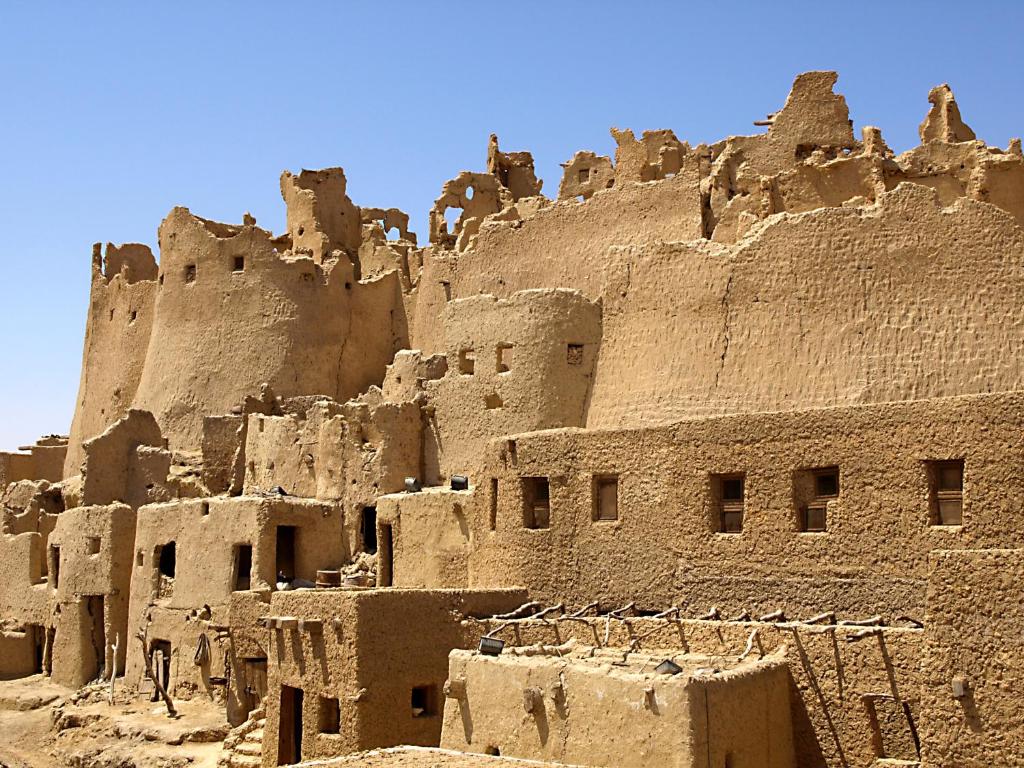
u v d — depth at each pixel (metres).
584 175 51.28
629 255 36.84
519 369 36.69
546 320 36.69
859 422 23.56
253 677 33.06
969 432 22.11
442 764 20.20
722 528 25.66
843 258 32.62
